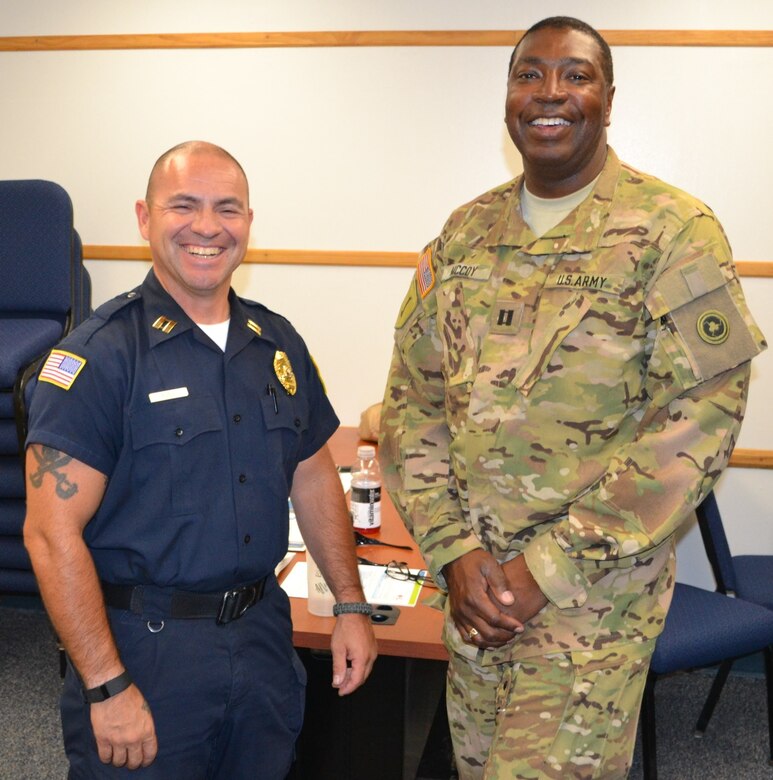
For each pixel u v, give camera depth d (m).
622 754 1.59
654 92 3.46
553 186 1.66
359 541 2.45
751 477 3.54
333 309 3.78
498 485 1.64
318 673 2.11
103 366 1.57
